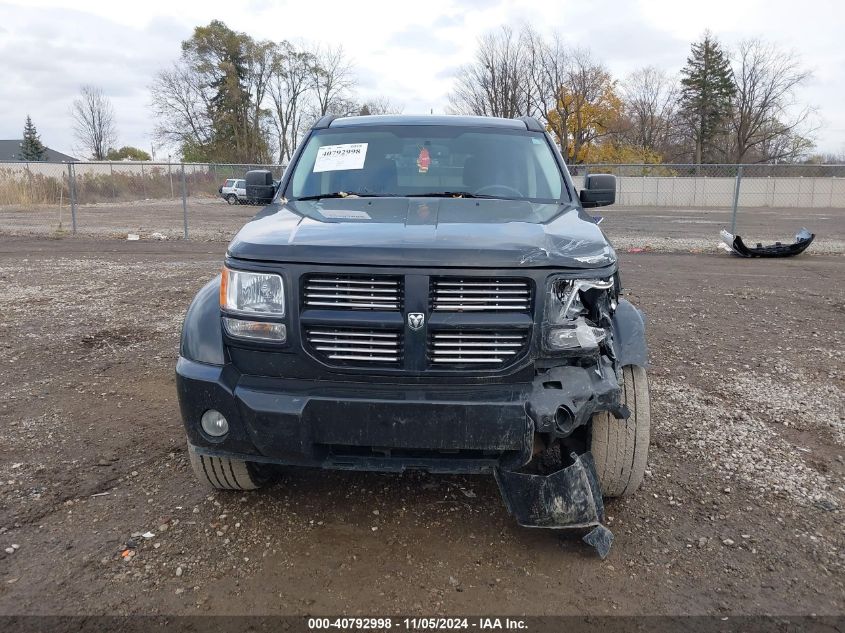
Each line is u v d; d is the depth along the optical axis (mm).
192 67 69812
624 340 3297
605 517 3447
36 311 8195
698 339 7129
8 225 21531
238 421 2918
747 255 14609
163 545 3160
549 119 52969
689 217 30922
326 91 73500
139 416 4781
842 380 5730
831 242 18219
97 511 3465
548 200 4016
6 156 85000
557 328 2865
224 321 3029
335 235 2988
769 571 3004
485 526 3369
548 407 2773
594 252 3004
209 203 38688
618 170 45125
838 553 3148
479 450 2883
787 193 44344
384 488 3740
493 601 2787
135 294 9391
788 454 4219
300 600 2773
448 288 2812
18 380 5539
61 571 2945
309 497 3631
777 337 7250
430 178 4176
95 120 77438
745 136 65188
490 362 2838
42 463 4004
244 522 3371
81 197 37844
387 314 2822
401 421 2777
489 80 51594
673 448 4277
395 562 3051
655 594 2840
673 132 70938
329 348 2875
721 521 3420
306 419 2820
